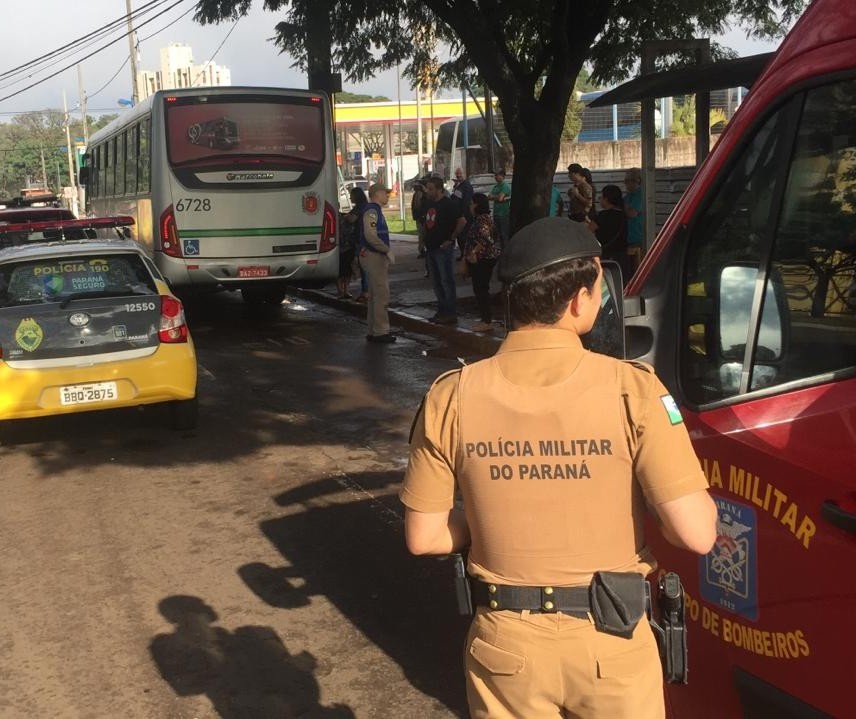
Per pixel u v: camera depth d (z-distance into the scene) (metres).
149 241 14.43
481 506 2.16
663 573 2.92
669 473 2.08
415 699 4.03
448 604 4.89
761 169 2.69
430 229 12.62
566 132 37.31
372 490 6.64
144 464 7.39
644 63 11.31
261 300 16.80
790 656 2.46
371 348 12.18
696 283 2.88
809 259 2.51
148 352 7.75
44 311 7.51
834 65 2.46
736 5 15.02
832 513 2.30
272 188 14.02
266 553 5.59
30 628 4.76
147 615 4.85
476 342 11.73
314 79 16.34
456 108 58.69
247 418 8.72
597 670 2.10
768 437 2.51
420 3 15.18
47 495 6.75
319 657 4.39
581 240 2.19
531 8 13.45
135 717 3.96
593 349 2.73
